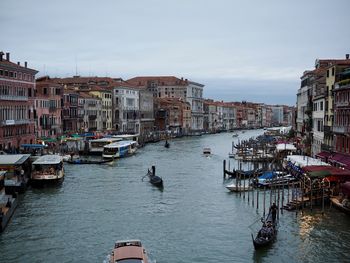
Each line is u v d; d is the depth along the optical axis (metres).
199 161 69.12
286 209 35.81
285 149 65.56
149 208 37.38
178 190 44.72
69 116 87.56
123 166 61.31
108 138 84.06
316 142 62.12
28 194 41.88
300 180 40.97
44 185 45.03
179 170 58.66
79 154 74.50
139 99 124.31
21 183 41.59
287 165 52.81
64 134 84.94
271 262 26.05
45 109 77.69
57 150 68.94
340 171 38.50
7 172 41.59
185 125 149.25
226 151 87.88
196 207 37.88
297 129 89.31
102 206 37.75
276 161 61.50
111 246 28.36
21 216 34.38
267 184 44.78
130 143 77.50
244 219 34.31
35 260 26.06
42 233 30.52
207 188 45.94
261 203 39.22
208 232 31.20
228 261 26.22
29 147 62.66
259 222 33.44
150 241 29.36
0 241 28.91
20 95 65.06
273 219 31.12
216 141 118.69
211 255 27.08
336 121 49.75
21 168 44.19
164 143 107.56
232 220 34.03
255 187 44.84
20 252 27.16
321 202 36.72
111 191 43.69
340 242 28.80
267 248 27.91
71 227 31.92
